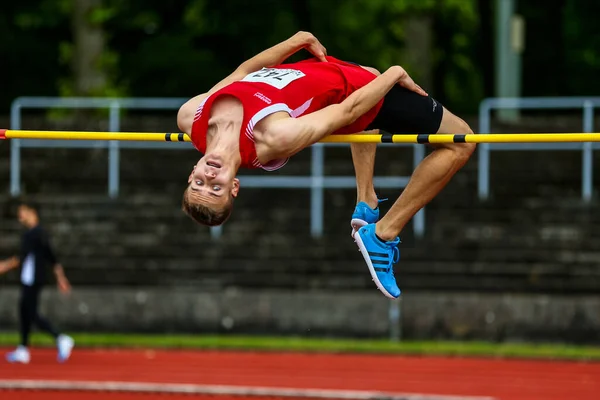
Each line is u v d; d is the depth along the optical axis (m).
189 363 31.05
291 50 15.15
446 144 15.06
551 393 26.75
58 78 61.91
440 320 34.25
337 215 39.34
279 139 13.43
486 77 63.53
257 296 35.12
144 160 43.28
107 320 35.66
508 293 35.62
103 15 53.25
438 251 36.50
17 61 61.38
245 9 59.62
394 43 62.81
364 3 60.72
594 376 29.25
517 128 42.50
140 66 59.31
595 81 65.00
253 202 40.75
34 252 30.72
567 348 33.19
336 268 36.72
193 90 60.19
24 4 59.94
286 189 41.03
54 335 30.89
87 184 42.50
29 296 30.67
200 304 35.38
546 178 40.75
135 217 39.44
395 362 31.30
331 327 34.69
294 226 38.81
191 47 59.81
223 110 13.81
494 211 38.59
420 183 15.13
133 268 37.47
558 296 35.00
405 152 41.81
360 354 32.72
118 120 42.12
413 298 34.38
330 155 42.31
